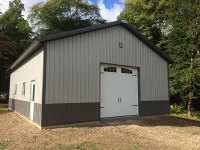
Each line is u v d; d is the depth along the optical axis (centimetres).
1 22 3275
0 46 2703
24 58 1493
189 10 1995
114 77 1318
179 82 2070
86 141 848
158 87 1530
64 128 1045
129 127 1109
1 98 3183
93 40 1224
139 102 1408
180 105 2272
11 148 778
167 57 1582
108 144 821
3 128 1111
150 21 2697
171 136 997
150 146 820
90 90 1188
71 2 3384
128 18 2894
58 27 3494
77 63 1152
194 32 1978
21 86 1648
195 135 1038
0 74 3122
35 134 941
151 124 1229
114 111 1299
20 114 1595
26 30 3425
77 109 1131
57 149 760
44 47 1061
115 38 1324
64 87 1099
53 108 1059
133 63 1401
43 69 1052
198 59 1938
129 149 775
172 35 2141
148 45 1495
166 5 2222
